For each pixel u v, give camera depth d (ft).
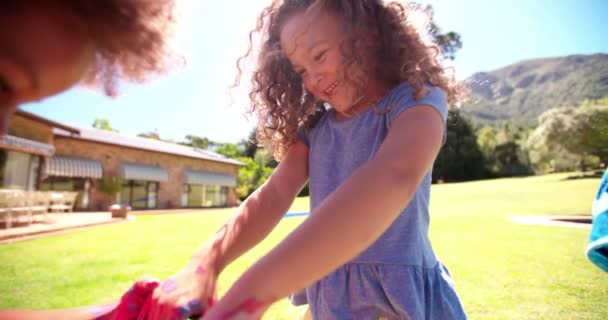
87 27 1.39
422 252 3.14
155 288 2.31
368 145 3.25
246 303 1.52
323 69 3.17
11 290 9.60
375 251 3.03
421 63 3.13
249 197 3.45
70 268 12.62
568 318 7.16
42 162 50.47
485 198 57.31
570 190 63.72
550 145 112.98
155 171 76.59
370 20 3.21
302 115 4.06
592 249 4.36
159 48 1.70
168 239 21.76
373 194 1.85
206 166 91.25
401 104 2.77
